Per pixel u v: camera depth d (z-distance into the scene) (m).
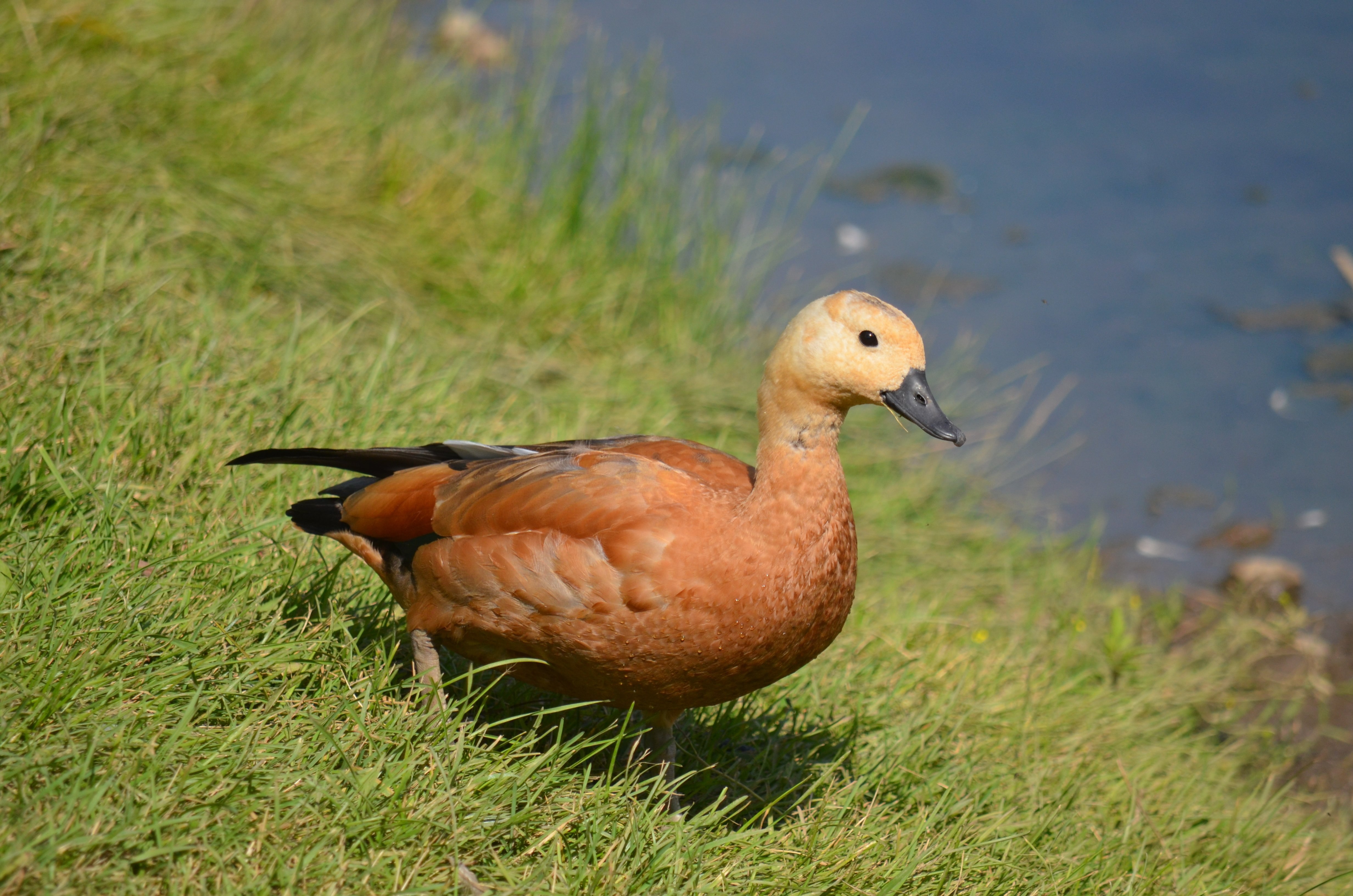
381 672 6.38
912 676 8.91
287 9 16.11
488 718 6.95
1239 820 8.59
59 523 6.56
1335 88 24.30
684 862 5.91
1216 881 7.70
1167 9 28.50
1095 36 26.95
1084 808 8.13
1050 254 18.78
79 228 9.30
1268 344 16.81
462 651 6.61
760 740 7.51
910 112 22.69
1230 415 15.34
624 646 6.02
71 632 5.79
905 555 11.70
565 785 6.16
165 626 6.05
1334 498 13.89
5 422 6.98
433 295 12.38
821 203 19.41
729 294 14.59
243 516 7.44
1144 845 7.70
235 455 7.85
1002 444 14.52
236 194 11.31
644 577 5.88
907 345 5.99
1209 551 12.99
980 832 7.19
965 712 8.65
